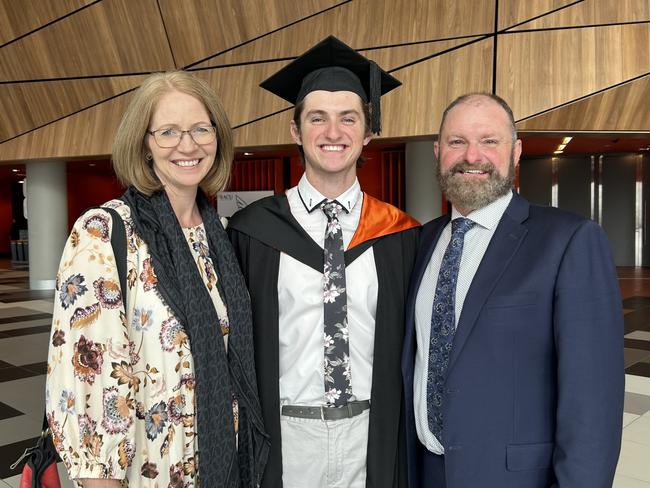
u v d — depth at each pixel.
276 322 1.84
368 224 1.93
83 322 1.35
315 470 1.77
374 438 1.80
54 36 9.33
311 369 1.79
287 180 14.89
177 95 1.55
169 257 1.52
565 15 7.28
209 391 1.52
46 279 11.86
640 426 4.03
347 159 1.89
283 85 2.19
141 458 1.45
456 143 1.71
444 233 1.85
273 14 8.38
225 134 1.68
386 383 1.83
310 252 1.86
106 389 1.36
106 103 9.69
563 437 1.43
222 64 8.83
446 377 1.58
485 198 1.65
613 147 13.88
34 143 10.33
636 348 6.38
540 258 1.54
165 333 1.47
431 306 1.72
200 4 8.55
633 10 7.12
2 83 9.93
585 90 7.28
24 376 5.48
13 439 3.89
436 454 1.68
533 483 1.50
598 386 1.41
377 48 7.98
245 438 1.71
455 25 7.61
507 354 1.53
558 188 16.06
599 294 1.45
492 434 1.53
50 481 1.44
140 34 9.02
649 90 7.16
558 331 1.47
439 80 7.71
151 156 1.60
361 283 1.86
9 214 25.92
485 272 1.59
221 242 1.72
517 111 7.44
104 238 1.42
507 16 7.41
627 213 15.62
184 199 1.64
